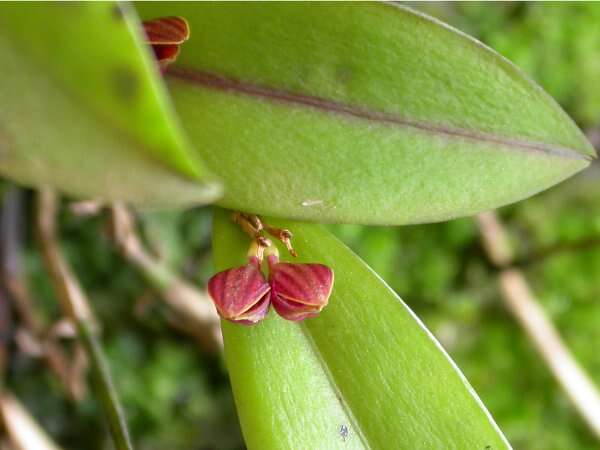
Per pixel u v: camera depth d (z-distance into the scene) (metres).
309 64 0.08
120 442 0.09
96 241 0.15
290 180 0.07
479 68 0.07
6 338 0.15
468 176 0.08
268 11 0.07
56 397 0.15
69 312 0.12
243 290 0.07
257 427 0.07
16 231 0.14
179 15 0.07
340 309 0.08
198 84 0.08
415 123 0.08
